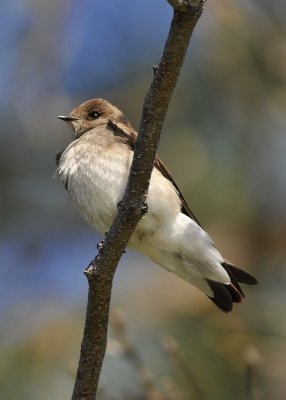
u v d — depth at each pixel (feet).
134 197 25.08
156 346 37.63
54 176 34.14
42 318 42.22
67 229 51.08
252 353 29.27
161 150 44.27
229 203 42.24
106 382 34.58
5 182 50.57
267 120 44.06
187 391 35.27
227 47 44.39
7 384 38.27
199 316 38.58
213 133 44.11
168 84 23.41
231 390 36.14
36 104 49.73
